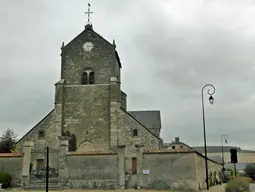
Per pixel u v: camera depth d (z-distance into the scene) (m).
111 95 41.03
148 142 38.75
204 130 31.50
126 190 26.58
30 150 29.77
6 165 29.09
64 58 43.50
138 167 28.00
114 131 39.72
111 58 42.81
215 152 142.75
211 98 32.81
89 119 41.12
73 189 27.70
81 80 42.56
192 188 26.89
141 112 70.69
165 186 27.33
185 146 91.50
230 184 27.06
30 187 27.91
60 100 41.34
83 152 29.06
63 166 28.64
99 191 25.94
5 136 52.06
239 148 145.88
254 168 76.19
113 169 28.11
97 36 43.66
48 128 40.47
